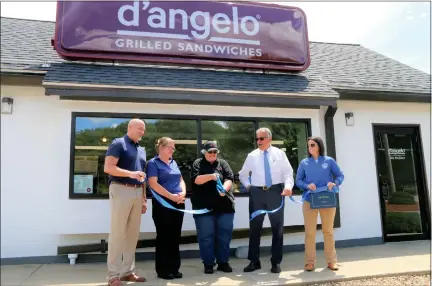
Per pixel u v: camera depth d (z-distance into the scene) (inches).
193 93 208.1
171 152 166.9
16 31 264.4
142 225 202.5
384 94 255.9
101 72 210.7
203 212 165.5
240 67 249.4
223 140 227.5
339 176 174.6
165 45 232.7
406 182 267.9
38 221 197.3
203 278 161.3
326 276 164.4
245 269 173.5
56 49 215.8
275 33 258.1
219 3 249.9
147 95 201.9
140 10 232.8
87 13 223.6
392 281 162.9
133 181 150.9
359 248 234.7
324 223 177.6
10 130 200.1
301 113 241.1
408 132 274.5
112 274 146.2
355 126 260.7
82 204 199.0
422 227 266.4
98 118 209.9
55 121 205.2
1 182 195.6
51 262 197.8
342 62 315.9
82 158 204.5
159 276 161.6
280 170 176.1
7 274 172.9
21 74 194.1
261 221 174.1
